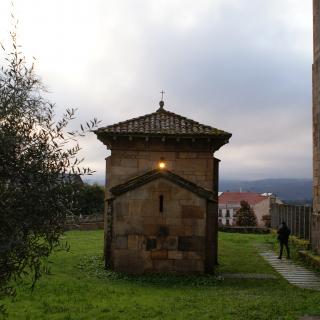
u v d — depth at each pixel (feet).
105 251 69.36
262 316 38.29
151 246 60.23
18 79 20.83
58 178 19.99
